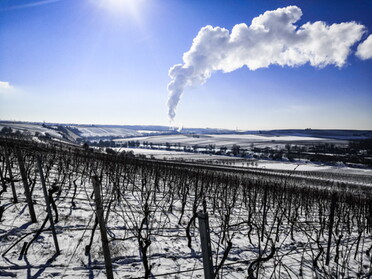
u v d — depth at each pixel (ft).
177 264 21.21
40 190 39.24
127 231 26.58
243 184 62.28
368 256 30.30
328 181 129.18
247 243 29.30
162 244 25.03
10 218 25.03
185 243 26.35
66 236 22.99
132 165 67.21
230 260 23.81
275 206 55.36
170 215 37.73
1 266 17.02
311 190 68.23
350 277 23.18
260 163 279.49
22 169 23.84
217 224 35.88
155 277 18.66
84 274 17.52
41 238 21.83
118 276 17.85
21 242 20.61
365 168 249.75
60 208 31.37
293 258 25.68
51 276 16.71
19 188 38.01
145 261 15.99
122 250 21.83
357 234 42.22
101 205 13.97
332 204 25.13
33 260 18.29
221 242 28.37
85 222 27.32
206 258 10.45
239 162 282.97
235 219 40.50
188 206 46.42
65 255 19.60
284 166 251.19
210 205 49.57
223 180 66.13
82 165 63.57
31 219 24.81
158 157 298.97
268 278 20.81
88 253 20.29
